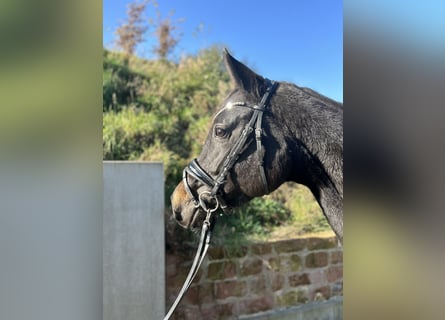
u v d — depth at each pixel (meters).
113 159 2.18
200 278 2.25
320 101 1.75
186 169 1.86
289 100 1.74
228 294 2.32
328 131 1.70
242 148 1.72
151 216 2.04
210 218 1.83
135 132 2.25
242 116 1.72
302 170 1.75
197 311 2.22
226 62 1.80
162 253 2.05
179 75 2.36
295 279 2.53
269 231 2.48
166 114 2.32
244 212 2.43
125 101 2.24
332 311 2.60
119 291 1.95
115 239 1.95
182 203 1.88
